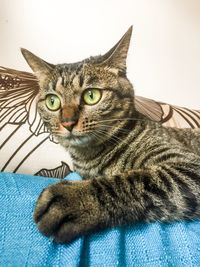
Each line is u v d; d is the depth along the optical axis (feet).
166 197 0.50
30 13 1.10
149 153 0.61
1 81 0.85
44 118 0.70
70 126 0.62
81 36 1.19
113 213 0.47
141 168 0.57
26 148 0.79
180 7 1.31
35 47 1.12
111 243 0.46
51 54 1.15
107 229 0.48
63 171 0.83
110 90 0.66
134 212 0.48
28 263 0.44
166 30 1.30
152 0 1.27
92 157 0.67
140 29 1.26
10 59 1.07
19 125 0.80
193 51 1.34
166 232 0.50
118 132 0.66
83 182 0.51
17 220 0.50
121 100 0.68
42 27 1.12
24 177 0.68
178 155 0.59
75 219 0.45
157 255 0.45
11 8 1.07
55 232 0.46
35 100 0.84
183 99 1.34
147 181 0.51
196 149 0.81
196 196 0.53
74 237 0.45
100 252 0.45
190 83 1.34
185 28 1.32
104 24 1.22
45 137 0.82
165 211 0.50
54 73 0.70
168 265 0.45
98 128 0.63
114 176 0.52
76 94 0.64
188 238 0.48
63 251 0.45
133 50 1.25
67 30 1.16
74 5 1.17
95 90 0.65
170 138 0.70
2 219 0.50
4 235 0.47
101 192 0.48
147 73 1.28
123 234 0.48
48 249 0.45
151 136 0.66
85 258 0.45
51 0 1.13
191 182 0.53
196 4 1.34
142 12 1.26
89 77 0.66
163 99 1.31
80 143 0.64
